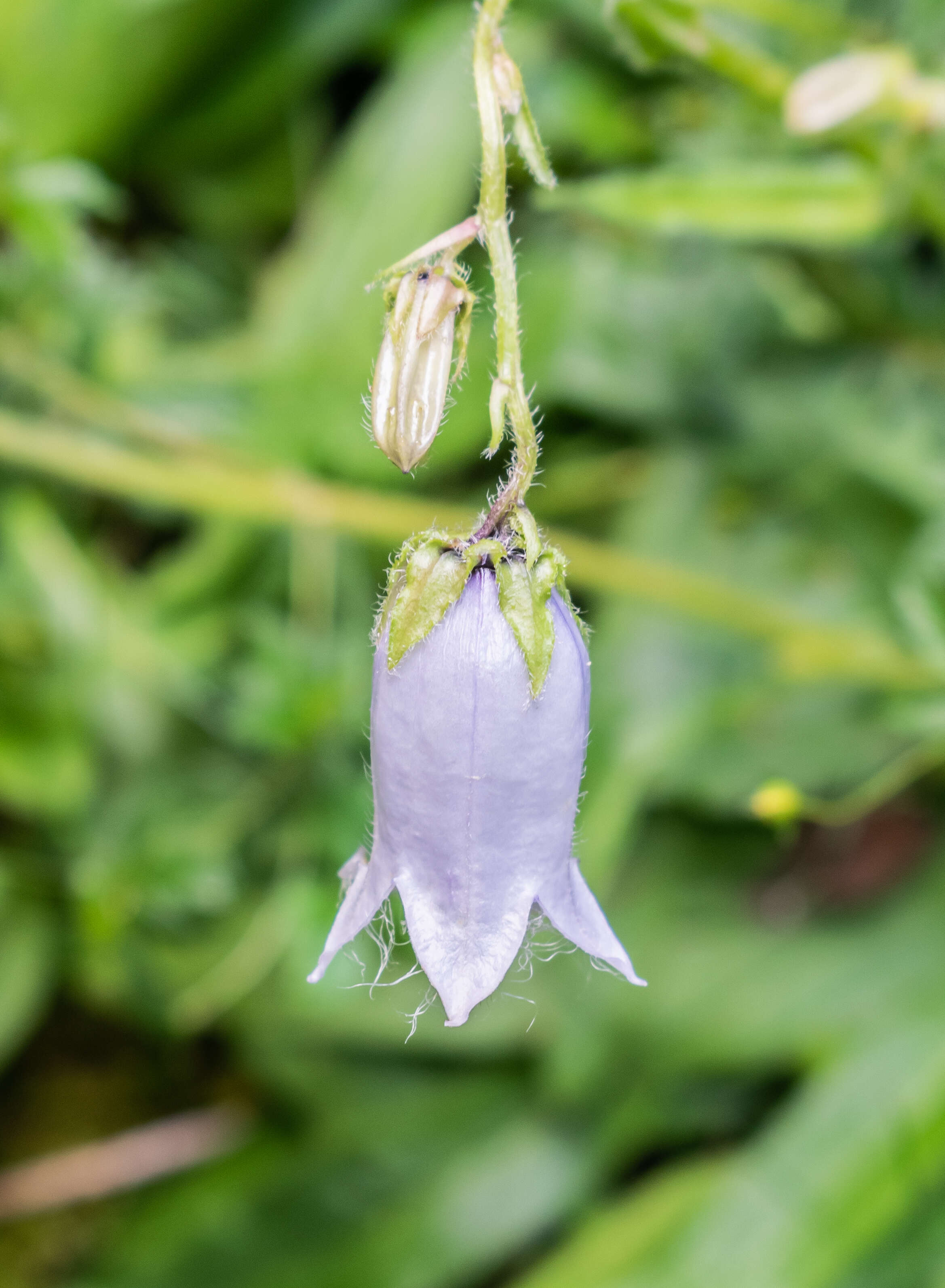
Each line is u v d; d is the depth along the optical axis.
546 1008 0.33
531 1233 0.33
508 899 0.23
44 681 0.33
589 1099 0.33
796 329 0.36
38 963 0.32
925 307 0.35
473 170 0.33
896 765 0.29
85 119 0.34
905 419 0.35
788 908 0.33
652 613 0.34
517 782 0.23
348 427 0.33
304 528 0.32
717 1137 0.33
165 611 0.34
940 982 0.30
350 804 0.30
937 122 0.28
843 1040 0.30
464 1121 0.35
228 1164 0.36
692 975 0.32
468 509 0.33
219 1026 0.36
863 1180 0.29
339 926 0.24
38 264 0.31
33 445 0.30
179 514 0.35
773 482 0.36
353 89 0.37
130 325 0.35
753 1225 0.29
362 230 0.34
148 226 0.37
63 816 0.33
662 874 0.34
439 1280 0.32
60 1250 0.35
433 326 0.23
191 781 0.33
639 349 0.36
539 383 0.34
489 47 0.23
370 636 0.23
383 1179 0.34
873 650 0.30
